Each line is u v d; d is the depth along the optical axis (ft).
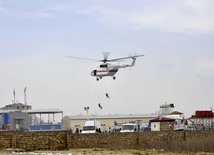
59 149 234.99
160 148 231.91
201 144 221.87
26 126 386.11
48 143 234.99
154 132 261.65
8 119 397.60
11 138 228.84
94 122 315.37
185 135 267.59
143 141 257.96
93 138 247.70
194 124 378.32
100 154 194.18
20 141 230.07
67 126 468.75
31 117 456.04
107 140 250.78
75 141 243.60
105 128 453.58
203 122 386.93
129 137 255.50
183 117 399.03
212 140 229.25
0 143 227.20
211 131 273.75
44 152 208.33
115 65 333.42
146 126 375.25
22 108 452.35
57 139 237.86
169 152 205.36
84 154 193.57
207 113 388.78
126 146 245.86
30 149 230.07
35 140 232.94
